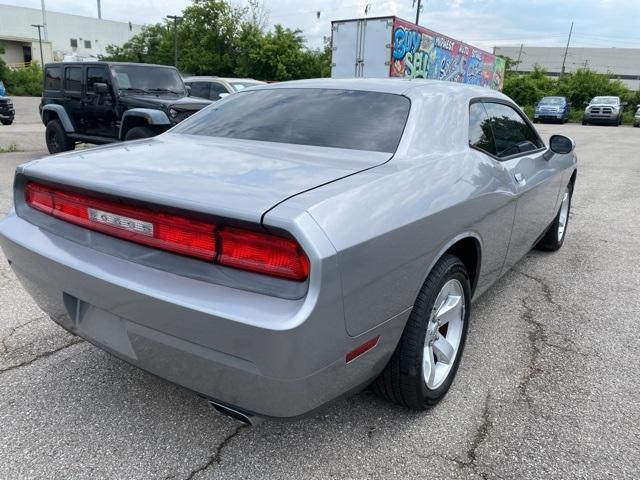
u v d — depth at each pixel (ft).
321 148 8.16
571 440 7.64
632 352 10.26
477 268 9.19
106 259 6.52
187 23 120.67
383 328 6.56
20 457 7.09
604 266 15.37
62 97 33.19
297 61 105.70
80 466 6.97
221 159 7.53
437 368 8.34
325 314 5.45
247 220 5.42
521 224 11.15
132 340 6.46
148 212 6.15
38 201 7.71
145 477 6.82
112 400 8.40
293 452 7.34
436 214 7.14
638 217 21.77
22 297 12.12
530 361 9.85
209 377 6.00
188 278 5.87
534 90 124.36
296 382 5.56
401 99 9.00
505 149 10.78
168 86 31.86
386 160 7.63
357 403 8.45
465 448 7.45
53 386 8.73
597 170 35.63
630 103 122.62
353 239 5.70
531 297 12.93
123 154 7.99
